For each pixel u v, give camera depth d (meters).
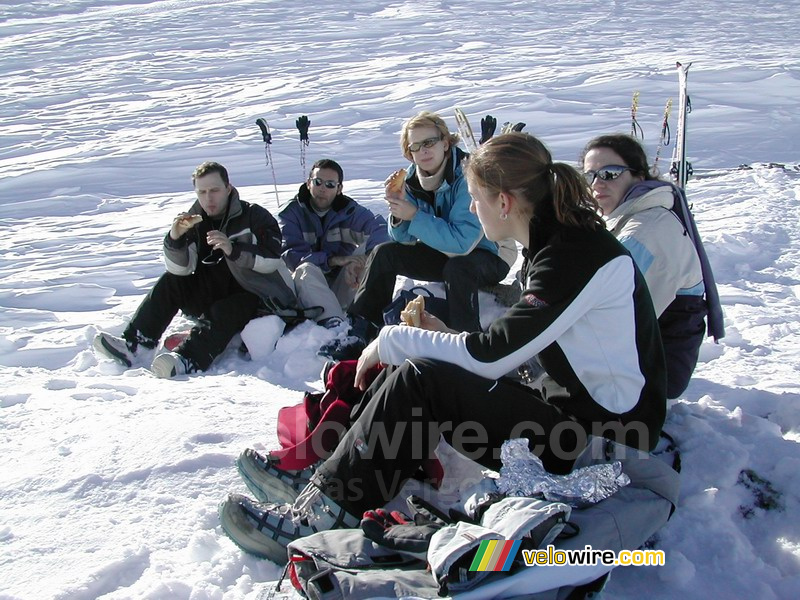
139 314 4.96
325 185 5.59
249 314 4.95
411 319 2.86
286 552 2.46
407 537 2.26
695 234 3.25
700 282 3.24
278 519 2.45
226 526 2.47
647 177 3.34
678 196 3.26
